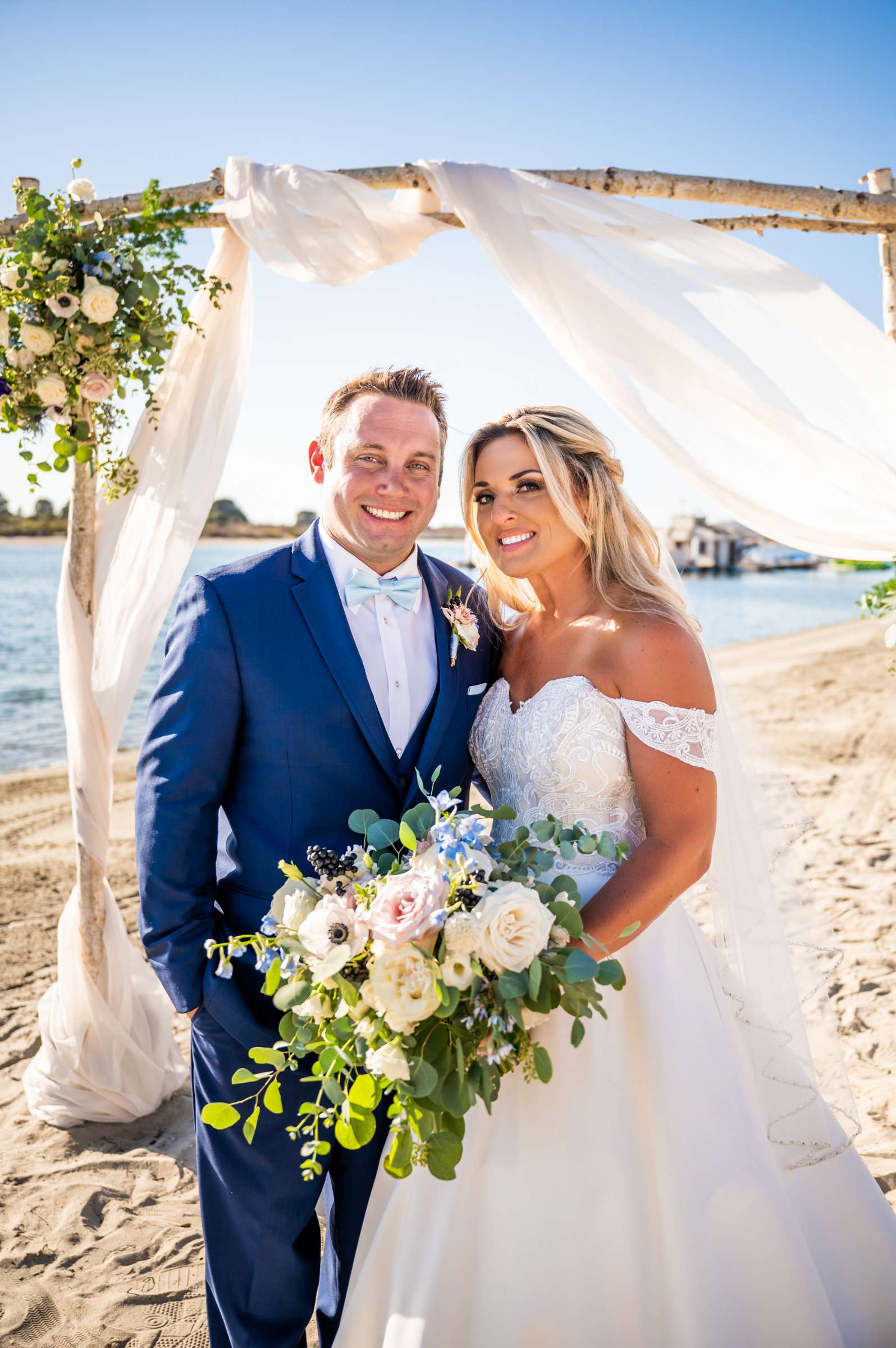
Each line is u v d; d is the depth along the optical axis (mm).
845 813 7379
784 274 2936
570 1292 1954
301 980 1787
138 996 3826
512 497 2365
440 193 2953
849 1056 3791
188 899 2219
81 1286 2756
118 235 2910
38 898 6250
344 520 2342
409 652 2426
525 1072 1824
